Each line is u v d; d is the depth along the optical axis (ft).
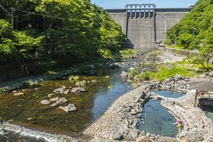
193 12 369.50
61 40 172.76
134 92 114.11
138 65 231.50
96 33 279.28
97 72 186.91
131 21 557.33
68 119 77.92
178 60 237.04
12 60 127.13
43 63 143.13
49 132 65.77
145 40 525.34
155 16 551.18
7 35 122.62
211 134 60.39
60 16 171.73
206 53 157.89
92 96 110.22
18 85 118.52
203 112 81.66
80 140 60.44
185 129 67.82
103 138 61.62
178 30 378.32
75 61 207.62
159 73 159.74
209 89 81.20
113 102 100.63
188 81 132.26
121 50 399.24
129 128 67.46
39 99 99.25
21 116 78.79
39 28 180.75
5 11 144.97
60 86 125.90
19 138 63.31
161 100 103.65
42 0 148.77
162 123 76.23
